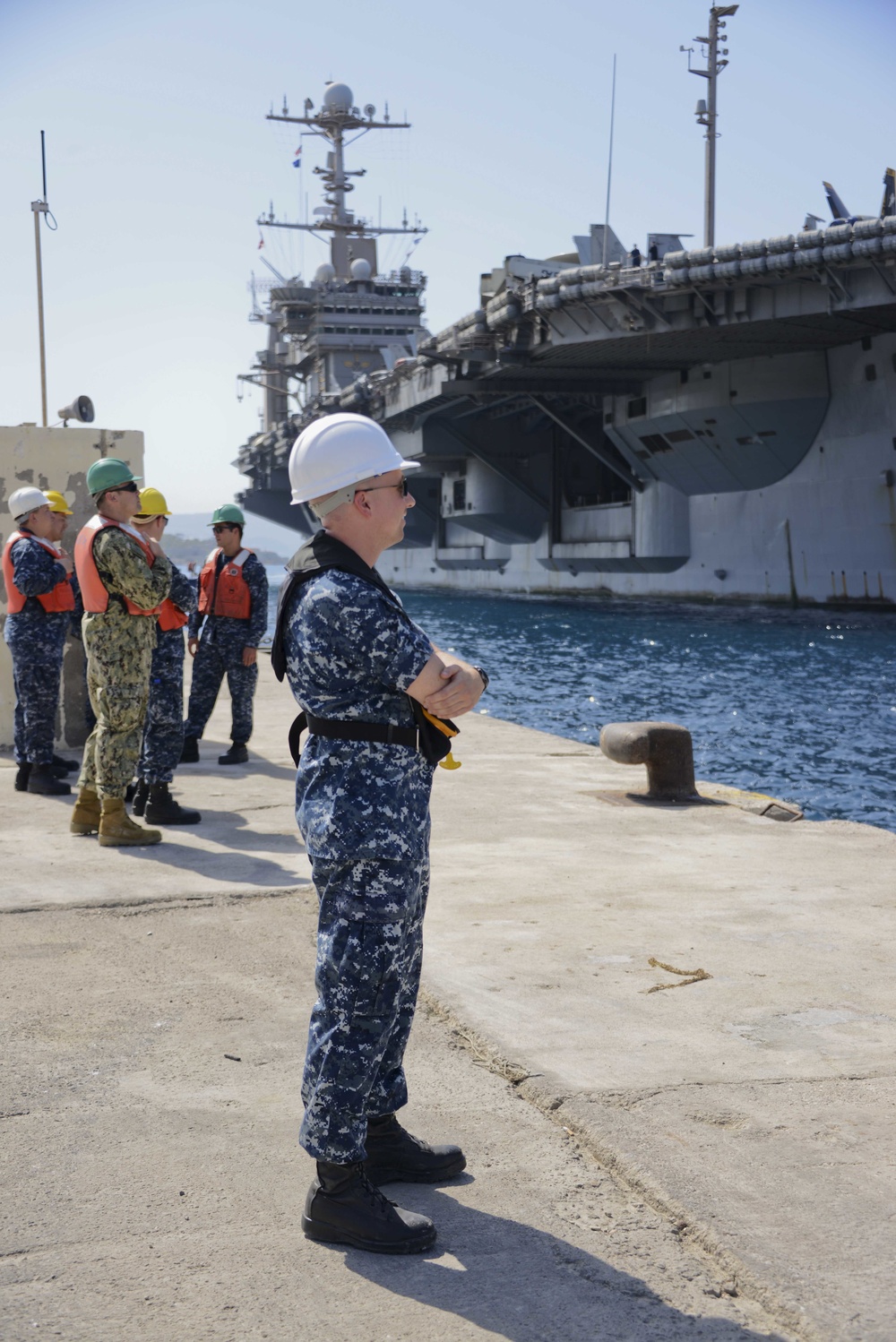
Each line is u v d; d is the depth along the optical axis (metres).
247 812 6.89
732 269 29.38
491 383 44.56
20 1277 2.18
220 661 8.59
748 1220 2.37
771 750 15.27
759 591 43.16
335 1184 2.33
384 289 68.12
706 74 38.59
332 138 68.81
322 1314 2.08
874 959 4.09
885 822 11.10
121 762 5.87
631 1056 3.23
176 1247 2.30
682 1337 2.03
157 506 6.83
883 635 32.16
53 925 4.52
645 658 27.59
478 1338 2.02
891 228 26.23
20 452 8.86
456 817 6.69
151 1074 3.14
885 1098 2.96
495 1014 3.55
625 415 45.91
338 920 2.34
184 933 4.44
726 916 4.65
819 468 39.06
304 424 60.41
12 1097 2.99
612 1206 2.49
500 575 67.31
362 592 2.26
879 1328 2.02
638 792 7.35
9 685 8.97
